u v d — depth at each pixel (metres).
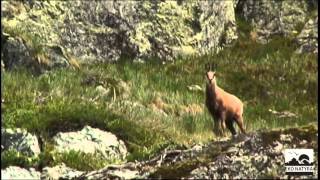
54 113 52.38
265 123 70.00
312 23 94.50
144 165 28.39
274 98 80.06
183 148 32.28
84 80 67.56
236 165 24.94
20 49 72.75
